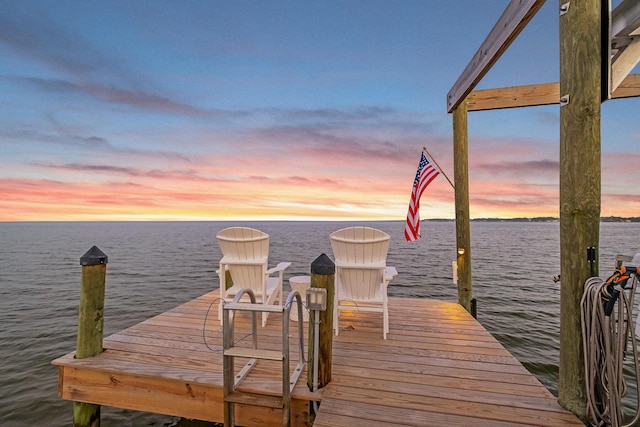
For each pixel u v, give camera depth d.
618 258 1.78
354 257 2.99
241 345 2.78
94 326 2.52
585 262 1.70
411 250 21.19
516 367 2.36
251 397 1.86
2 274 12.23
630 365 4.26
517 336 5.38
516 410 1.81
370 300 3.05
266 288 3.35
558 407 1.83
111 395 2.27
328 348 2.12
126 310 7.43
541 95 4.11
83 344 2.47
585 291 1.66
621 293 1.52
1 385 3.99
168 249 21.88
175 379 2.15
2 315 7.10
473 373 2.27
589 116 1.67
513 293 8.74
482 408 1.83
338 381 2.15
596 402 1.65
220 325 3.30
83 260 2.49
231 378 1.90
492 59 2.71
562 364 1.82
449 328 3.25
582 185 1.69
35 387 3.94
